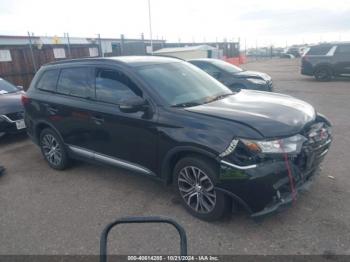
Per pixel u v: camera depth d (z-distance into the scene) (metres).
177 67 4.42
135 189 4.31
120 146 4.02
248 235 3.13
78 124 4.49
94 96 4.29
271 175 2.91
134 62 4.15
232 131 3.02
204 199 3.39
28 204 4.08
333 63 15.11
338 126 6.79
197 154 3.30
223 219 3.42
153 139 3.60
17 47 13.07
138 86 3.79
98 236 3.29
